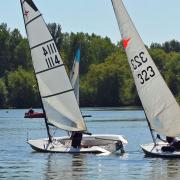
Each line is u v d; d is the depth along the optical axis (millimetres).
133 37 104500
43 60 113750
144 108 104250
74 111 111875
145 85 104000
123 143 112188
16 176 82688
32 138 153500
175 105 101938
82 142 115375
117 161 97188
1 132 181375
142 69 104000
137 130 190625
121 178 80688
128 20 104562
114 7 105125
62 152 108500
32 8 113000
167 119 102688
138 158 100562
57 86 113000
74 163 95125
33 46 113750
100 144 115125
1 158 102875
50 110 113375
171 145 100688
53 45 113375
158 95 103062
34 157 103562
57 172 85938
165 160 97562
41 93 113688
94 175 83188
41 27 113375
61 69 113000
